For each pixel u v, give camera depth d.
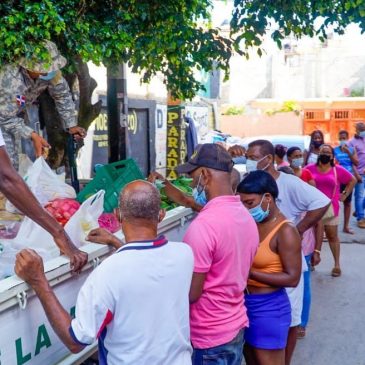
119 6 4.88
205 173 2.86
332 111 25.25
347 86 34.19
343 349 5.05
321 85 34.22
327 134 25.33
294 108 25.62
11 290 2.15
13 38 3.91
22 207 2.47
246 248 2.86
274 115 25.69
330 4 5.20
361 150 10.28
